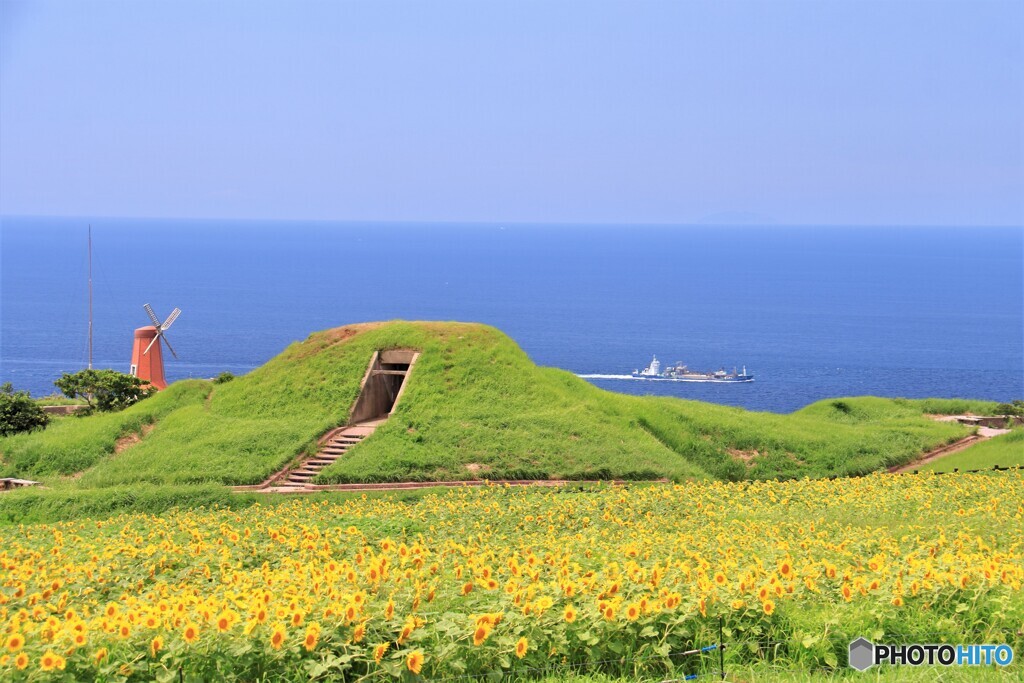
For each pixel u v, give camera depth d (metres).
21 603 14.87
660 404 40.69
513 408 37.09
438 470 33.28
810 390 120.00
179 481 33.00
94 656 10.97
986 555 15.97
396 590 12.60
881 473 32.56
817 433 40.06
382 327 41.75
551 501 26.09
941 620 12.43
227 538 20.61
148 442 36.84
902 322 198.75
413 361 39.44
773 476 36.19
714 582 12.78
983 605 12.85
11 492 31.27
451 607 12.91
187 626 11.09
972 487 26.67
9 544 22.47
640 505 25.14
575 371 134.62
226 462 34.03
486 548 17.80
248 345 156.75
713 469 36.50
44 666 10.68
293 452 34.69
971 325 194.25
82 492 30.42
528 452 34.28
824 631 12.05
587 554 16.98
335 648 11.25
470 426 35.91
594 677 11.52
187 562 18.22
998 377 132.00
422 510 25.25
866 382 127.12
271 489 32.38
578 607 12.40
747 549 16.91
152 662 11.14
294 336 167.38
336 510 26.09
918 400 52.75
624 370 136.00
